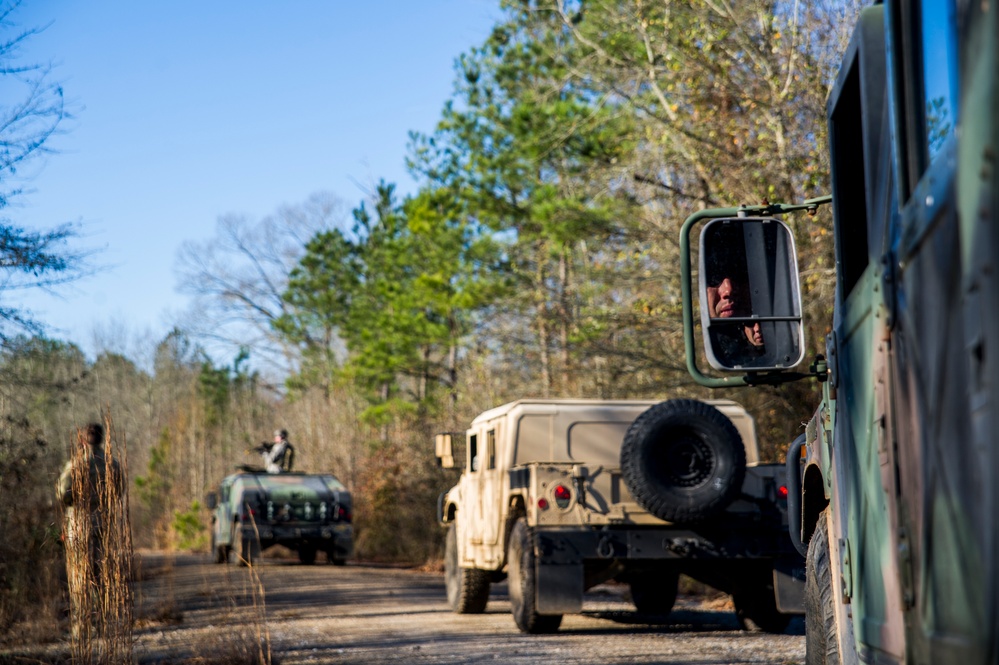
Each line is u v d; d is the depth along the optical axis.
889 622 2.82
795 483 4.80
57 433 10.73
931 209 2.16
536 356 24.77
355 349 42.91
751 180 15.68
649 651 8.53
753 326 4.08
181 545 36.78
